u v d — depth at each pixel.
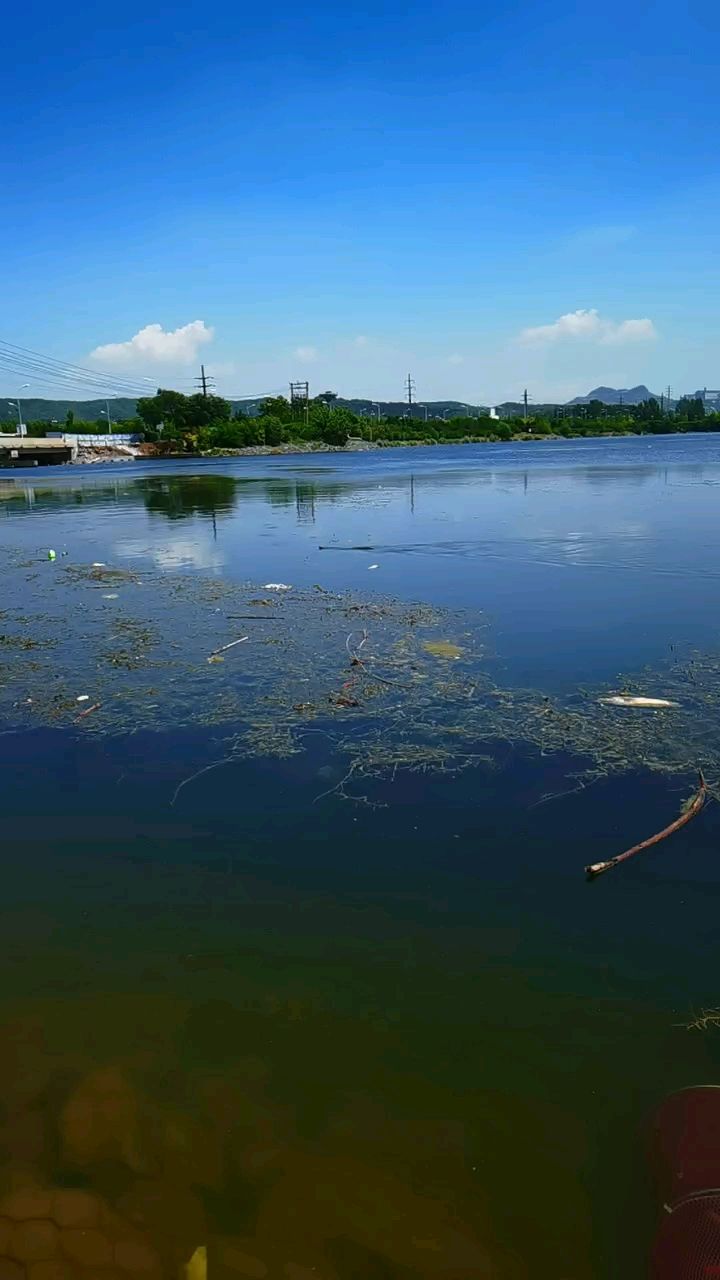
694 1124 2.27
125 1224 2.09
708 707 5.40
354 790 4.37
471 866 3.63
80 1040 2.68
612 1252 1.99
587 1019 2.73
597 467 31.72
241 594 9.65
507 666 6.41
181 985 2.93
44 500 24.48
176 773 4.64
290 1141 2.31
